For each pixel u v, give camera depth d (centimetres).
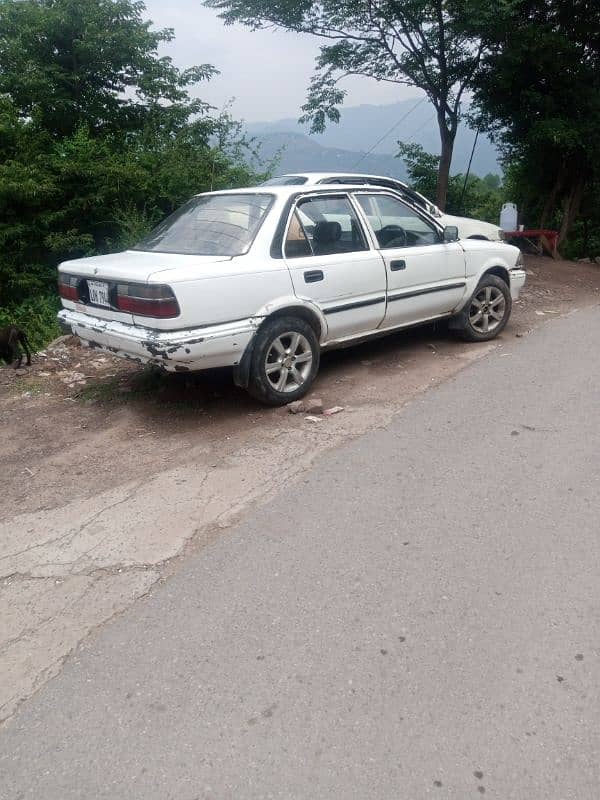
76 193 1130
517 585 287
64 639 272
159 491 392
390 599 282
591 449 416
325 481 391
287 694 235
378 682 238
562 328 757
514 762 204
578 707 223
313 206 531
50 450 464
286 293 491
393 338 707
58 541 346
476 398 517
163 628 274
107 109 1410
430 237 621
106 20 1340
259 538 335
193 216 552
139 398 553
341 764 206
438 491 371
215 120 1395
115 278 458
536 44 1264
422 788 197
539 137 1370
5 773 211
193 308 440
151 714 230
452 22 1307
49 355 701
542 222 1658
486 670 241
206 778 204
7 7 1300
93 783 205
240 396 543
